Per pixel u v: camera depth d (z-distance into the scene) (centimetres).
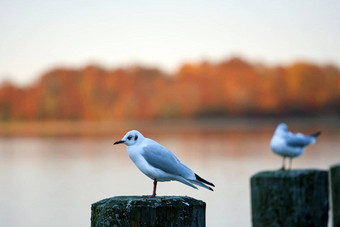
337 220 784
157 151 583
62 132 10800
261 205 705
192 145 5441
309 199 691
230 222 1658
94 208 478
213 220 1698
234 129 10231
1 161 4069
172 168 577
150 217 454
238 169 3131
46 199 2250
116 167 3506
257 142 5881
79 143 6750
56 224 1758
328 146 4753
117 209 457
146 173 591
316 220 693
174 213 456
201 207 468
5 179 2950
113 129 11719
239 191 2291
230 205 1967
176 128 11119
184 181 582
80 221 1812
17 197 2311
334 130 7881
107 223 457
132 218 454
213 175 2862
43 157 4428
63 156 4528
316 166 3212
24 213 1948
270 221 699
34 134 10075
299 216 689
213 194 2239
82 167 3547
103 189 2505
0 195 2356
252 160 3662
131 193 2336
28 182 2822
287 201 692
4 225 1727
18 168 3541
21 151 5241
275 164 3372
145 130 10288
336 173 788
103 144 6525
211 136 7619
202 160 3719
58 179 2920
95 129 11838
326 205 705
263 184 704
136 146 591
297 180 690
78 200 2227
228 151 4494
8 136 9394
